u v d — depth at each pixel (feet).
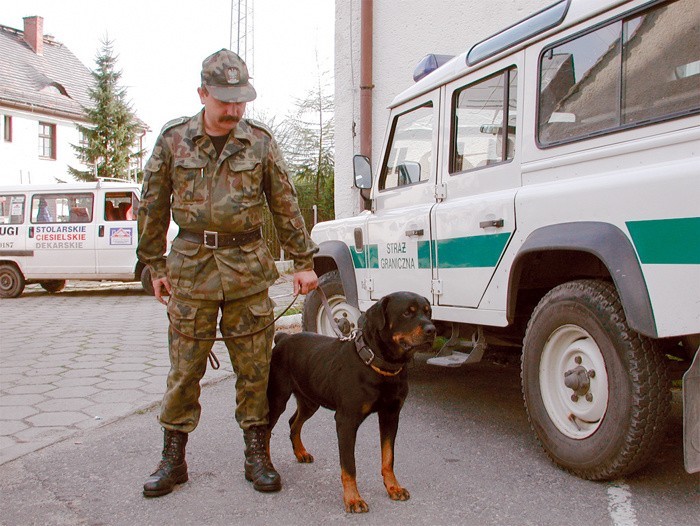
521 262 12.25
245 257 10.59
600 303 10.41
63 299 43.65
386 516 9.68
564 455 11.07
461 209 13.83
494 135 13.60
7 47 104.73
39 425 14.70
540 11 12.75
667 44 10.11
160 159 10.48
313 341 11.32
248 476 11.14
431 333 9.37
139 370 20.48
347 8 29.50
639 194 9.85
